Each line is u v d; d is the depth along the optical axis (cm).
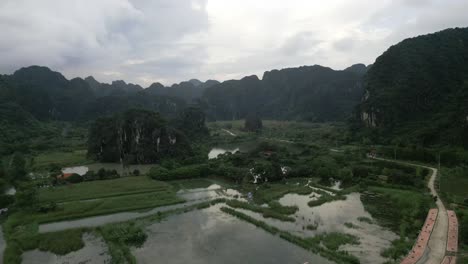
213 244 4147
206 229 4659
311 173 8356
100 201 5894
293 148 13912
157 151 11188
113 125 11519
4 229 4612
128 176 8406
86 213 5281
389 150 10100
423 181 7000
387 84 15362
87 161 10838
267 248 4009
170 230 4625
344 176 7488
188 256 3822
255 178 7488
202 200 6194
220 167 8619
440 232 4066
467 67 14462
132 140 11138
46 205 5375
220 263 3641
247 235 4428
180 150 11638
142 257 3806
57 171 8525
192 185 7494
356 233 4459
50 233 4406
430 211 4831
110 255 3888
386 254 3741
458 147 9006
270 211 5294
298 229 4628
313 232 4509
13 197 5809
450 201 5425
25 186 6481
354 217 5131
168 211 5384
